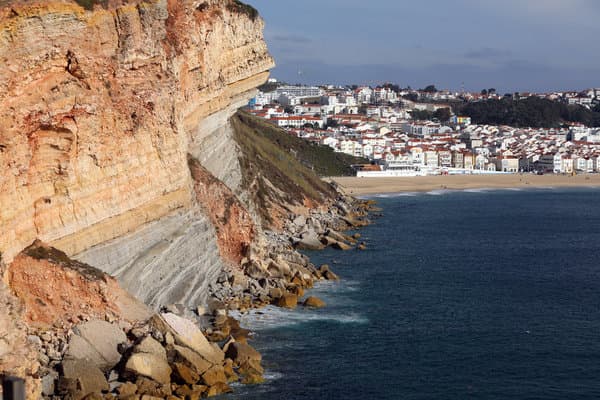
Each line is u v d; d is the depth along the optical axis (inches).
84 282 1742.1
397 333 2206.0
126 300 1827.0
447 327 2289.6
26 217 1706.4
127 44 2047.2
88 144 1887.3
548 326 2331.4
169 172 2308.1
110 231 1983.3
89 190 1904.5
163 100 2244.1
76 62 1820.9
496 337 2199.8
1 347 1332.4
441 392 1764.3
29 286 1685.5
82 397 1512.1
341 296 2657.5
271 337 2124.8
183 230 2347.4
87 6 1875.0
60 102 1764.3
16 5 1604.3
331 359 1952.5
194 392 1632.6
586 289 2878.9
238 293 2529.5
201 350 1770.4
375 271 3154.5
